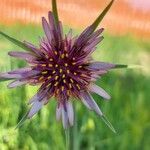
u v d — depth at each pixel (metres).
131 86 0.27
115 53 0.34
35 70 0.13
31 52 0.13
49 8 0.55
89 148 0.21
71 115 0.13
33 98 0.13
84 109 0.21
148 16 0.59
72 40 0.13
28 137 0.19
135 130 0.23
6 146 0.19
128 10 0.59
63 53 0.13
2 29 0.38
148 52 0.40
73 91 0.13
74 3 0.57
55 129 0.20
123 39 0.42
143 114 0.24
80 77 0.13
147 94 0.26
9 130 0.19
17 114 0.20
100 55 0.33
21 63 0.20
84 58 0.13
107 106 0.23
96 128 0.21
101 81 0.25
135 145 0.22
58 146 0.20
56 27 0.13
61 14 0.57
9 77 0.12
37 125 0.20
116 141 0.22
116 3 0.59
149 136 0.23
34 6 0.55
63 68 0.13
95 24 0.13
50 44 0.13
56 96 0.13
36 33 0.37
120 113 0.24
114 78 0.27
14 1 0.54
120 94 0.25
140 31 0.58
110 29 0.56
